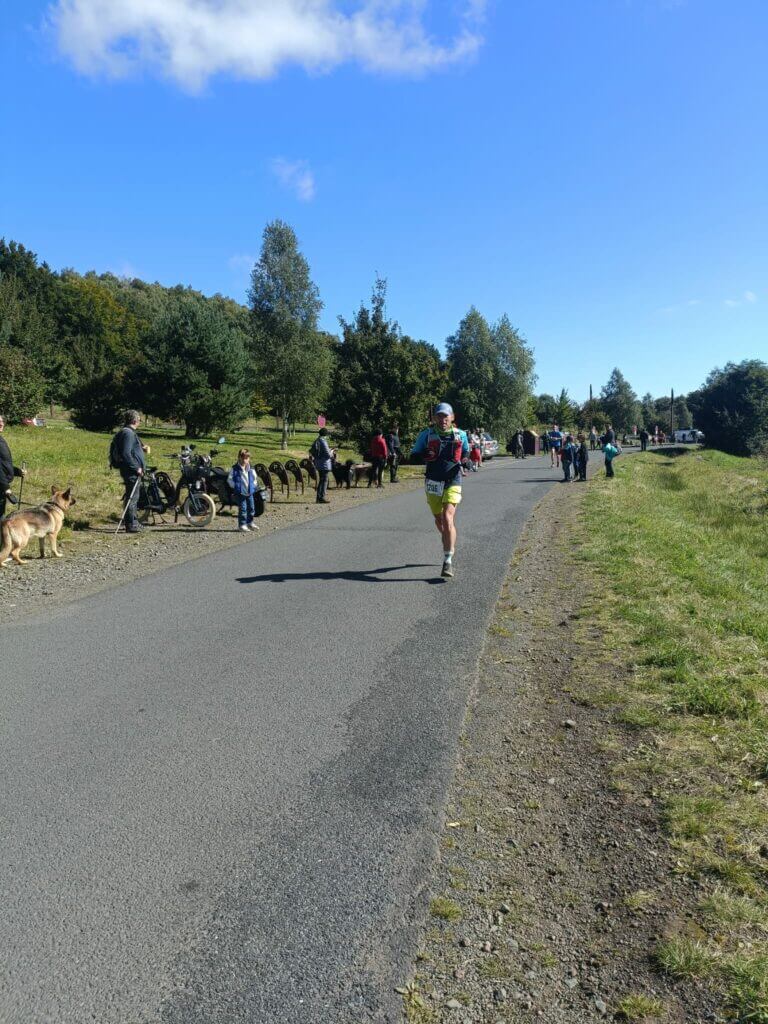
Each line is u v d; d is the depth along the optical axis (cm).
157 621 646
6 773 367
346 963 242
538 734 420
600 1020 221
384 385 3052
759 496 2392
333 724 430
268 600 720
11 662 537
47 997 224
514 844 312
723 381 7719
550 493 1962
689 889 280
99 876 284
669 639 579
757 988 229
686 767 375
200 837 312
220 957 243
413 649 568
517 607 698
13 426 3588
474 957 246
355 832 319
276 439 4969
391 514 1440
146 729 421
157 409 4341
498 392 6375
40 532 941
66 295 9212
